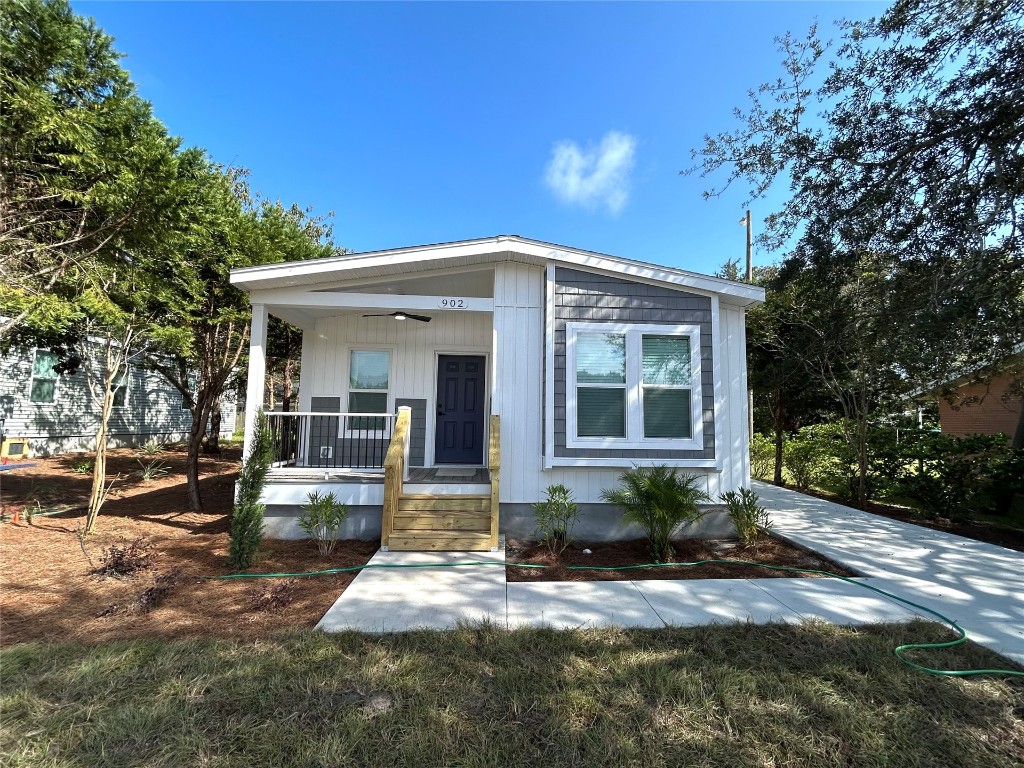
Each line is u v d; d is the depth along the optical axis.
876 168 6.91
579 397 6.23
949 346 6.85
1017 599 4.13
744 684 2.71
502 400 6.40
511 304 6.53
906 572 4.88
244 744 2.22
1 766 2.07
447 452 8.30
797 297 9.56
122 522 6.92
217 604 3.97
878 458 9.48
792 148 7.53
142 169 5.75
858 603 4.04
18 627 3.47
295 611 3.83
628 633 3.42
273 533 6.07
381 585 4.43
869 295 7.82
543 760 2.15
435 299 6.46
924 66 6.30
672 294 6.43
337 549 5.63
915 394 9.40
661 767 2.10
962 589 4.39
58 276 5.99
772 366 11.49
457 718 2.42
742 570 5.04
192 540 5.98
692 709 2.50
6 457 11.38
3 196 5.48
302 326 8.09
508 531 6.23
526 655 3.08
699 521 6.21
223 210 8.28
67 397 14.17
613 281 6.39
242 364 13.00
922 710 2.52
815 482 11.66
